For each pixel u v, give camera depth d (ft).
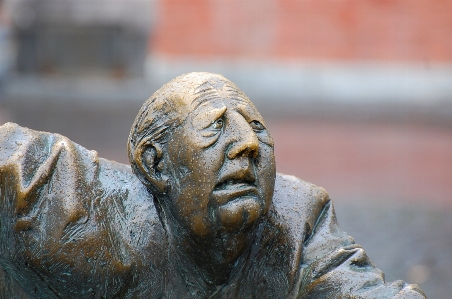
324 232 11.71
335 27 67.46
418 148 42.73
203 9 68.18
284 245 11.36
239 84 67.72
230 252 10.68
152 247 11.04
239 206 10.34
